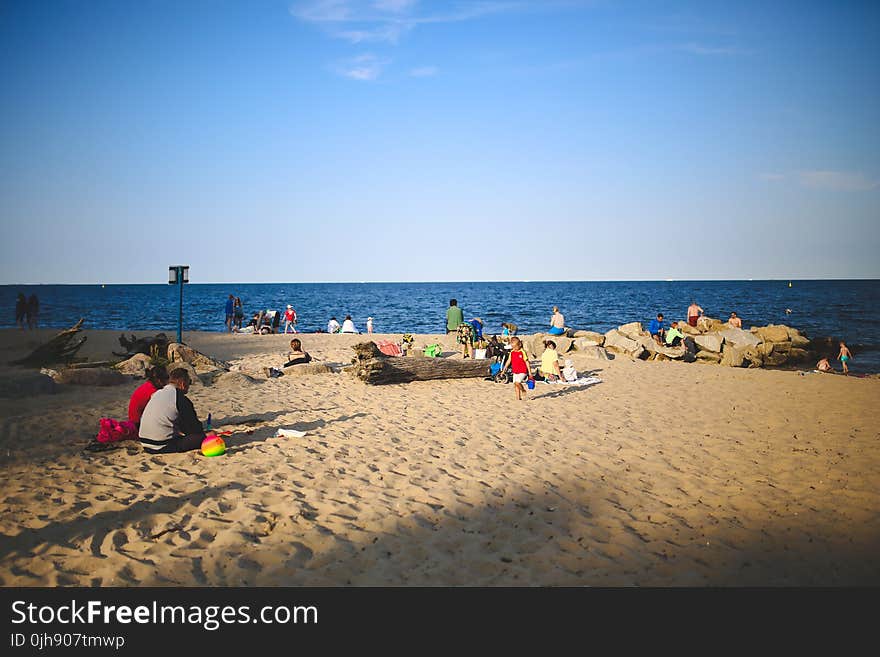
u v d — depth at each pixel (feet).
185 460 22.40
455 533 16.55
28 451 23.13
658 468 23.18
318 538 15.88
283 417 30.63
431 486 20.35
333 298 327.67
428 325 148.87
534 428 30.04
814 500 19.71
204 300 305.32
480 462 23.47
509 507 18.61
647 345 75.20
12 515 16.61
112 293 470.80
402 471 21.99
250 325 102.06
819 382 48.67
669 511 18.62
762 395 41.88
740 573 14.61
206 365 48.32
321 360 58.95
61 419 28.86
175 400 23.32
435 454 24.44
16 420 28.35
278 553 14.98
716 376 52.65
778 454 25.46
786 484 21.39
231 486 19.45
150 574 13.82
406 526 16.89
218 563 14.43
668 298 302.04
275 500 18.42
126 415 30.30
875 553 15.72
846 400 39.81
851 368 73.87
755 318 156.87
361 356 43.57
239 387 40.06
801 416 34.12
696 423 31.96
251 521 16.69
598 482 21.33
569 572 14.51
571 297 323.57
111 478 20.08
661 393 42.52
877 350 90.74
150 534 15.76
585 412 34.65
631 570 14.66
